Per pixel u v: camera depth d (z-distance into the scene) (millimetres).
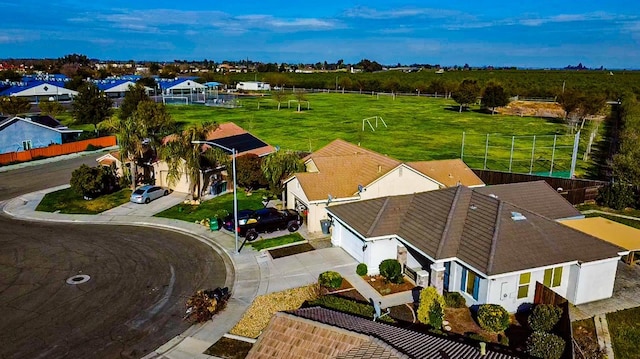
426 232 26047
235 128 56188
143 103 64562
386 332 16641
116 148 66812
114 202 41000
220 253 30359
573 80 165125
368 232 27078
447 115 101750
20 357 19297
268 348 15914
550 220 25469
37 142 62562
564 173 50750
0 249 30594
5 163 56188
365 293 25000
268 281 26375
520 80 168375
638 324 21953
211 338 20797
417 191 35906
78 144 63812
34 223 36000
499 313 20562
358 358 14453
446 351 15445
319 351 15227
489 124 88688
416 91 151375
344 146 42906
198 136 41688
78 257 29422
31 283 25766
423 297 21609
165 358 19359
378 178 34156
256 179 42406
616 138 68438
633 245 27297
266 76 181625
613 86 138250
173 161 40281
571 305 23766
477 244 23891
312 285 25828
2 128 58719
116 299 24125
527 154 61688
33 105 110688
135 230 34406
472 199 28141
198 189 42938
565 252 23500
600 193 40156
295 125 85562
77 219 36781
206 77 175250
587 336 20984
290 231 33938
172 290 25203
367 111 107562
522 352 19328
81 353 19609
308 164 39281
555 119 95625
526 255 22938
